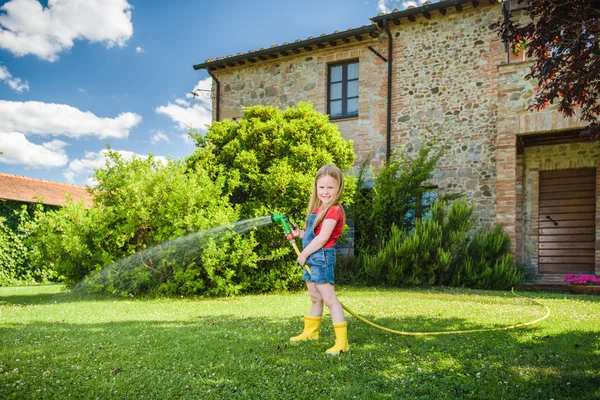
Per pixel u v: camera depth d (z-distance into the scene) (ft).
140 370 8.37
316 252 10.59
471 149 34.50
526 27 13.30
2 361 9.00
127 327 13.42
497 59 33.99
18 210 43.52
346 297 22.94
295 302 21.43
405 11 35.81
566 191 36.96
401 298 22.48
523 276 31.07
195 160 29.91
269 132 30.30
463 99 35.06
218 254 24.89
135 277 25.57
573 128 28.22
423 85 36.60
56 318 16.05
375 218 33.65
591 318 15.42
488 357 9.46
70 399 6.92
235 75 45.34
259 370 8.40
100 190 28.14
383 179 33.53
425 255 29.25
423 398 7.00
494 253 29.58
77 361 9.04
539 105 14.06
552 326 13.57
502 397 7.08
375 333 12.28
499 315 16.01
